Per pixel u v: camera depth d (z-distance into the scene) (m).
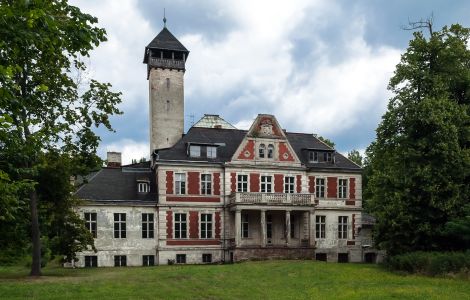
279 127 51.47
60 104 28.86
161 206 47.78
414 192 34.72
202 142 50.34
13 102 13.44
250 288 25.33
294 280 28.55
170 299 21.05
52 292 21.30
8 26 12.38
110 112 30.78
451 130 33.69
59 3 14.09
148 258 47.28
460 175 33.75
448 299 21.47
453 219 31.94
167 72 57.44
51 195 31.94
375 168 39.56
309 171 52.31
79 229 34.50
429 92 36.22
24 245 31.64
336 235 52.50
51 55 15.15
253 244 48.81
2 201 15.27
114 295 21.05
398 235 35.56
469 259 29.06
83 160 31.61
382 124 37.47
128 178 49.91
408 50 37.47
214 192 49.31
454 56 35.94
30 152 17.64
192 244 48.25
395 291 23.88
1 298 19.42
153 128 56.19
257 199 46.94
